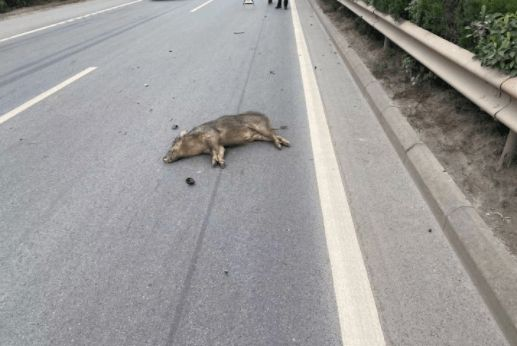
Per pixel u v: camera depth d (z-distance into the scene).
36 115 6.36
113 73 8.40
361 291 2.99
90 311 2.93
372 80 6.73
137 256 3.43
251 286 3.09
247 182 4.44
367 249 3.38
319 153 4.95
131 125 5.89
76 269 3.32
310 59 8.96
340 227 3.66
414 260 3.23
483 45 4.01
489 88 3.94
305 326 2.75
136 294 3.06
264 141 5.34
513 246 3.03
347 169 4.57
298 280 3.12
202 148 4.93
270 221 3.80
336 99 6.59
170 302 2.98
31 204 4.17
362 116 5.91
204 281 3.16
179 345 2.66
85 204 4.14
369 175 4.41
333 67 8.34
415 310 2.80
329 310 2.86
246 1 17.34
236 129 5.01
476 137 4.30
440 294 2.91
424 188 3.97
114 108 6.54
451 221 3.40
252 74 8.03
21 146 5.38
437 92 5.46
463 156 4.15
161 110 6.38
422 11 6.05
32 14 17.47
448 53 4.69
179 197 4.21
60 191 4.37
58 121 6.12
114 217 3.93
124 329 2.79
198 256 3.41
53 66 9.06
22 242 3.64
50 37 12.30
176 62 9.08
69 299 3.04
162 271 3.27
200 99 6.79
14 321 2.88
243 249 3.47
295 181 4.41
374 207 3.89
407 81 6.29
